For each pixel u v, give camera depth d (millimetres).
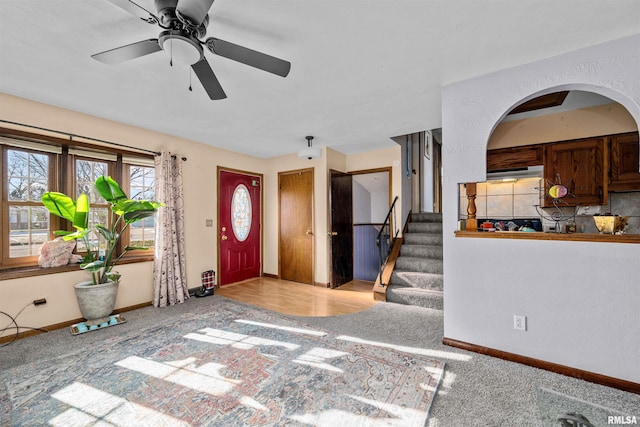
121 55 1627
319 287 4699
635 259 1799
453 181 2439
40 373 2053
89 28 1726
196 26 1470
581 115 2908
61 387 1889
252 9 1567
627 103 1859
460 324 2432
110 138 3336
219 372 2066
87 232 2865
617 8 1553
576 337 1976
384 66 2174
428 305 3561
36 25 1682
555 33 1779
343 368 2113
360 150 4969
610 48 1863
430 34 1793
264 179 5551
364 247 6336
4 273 2641
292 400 1753
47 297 2852
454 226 2447
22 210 2861
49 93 2617
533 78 2115
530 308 2135
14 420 1582
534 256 2119
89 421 1580
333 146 4664
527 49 1957
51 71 2225
